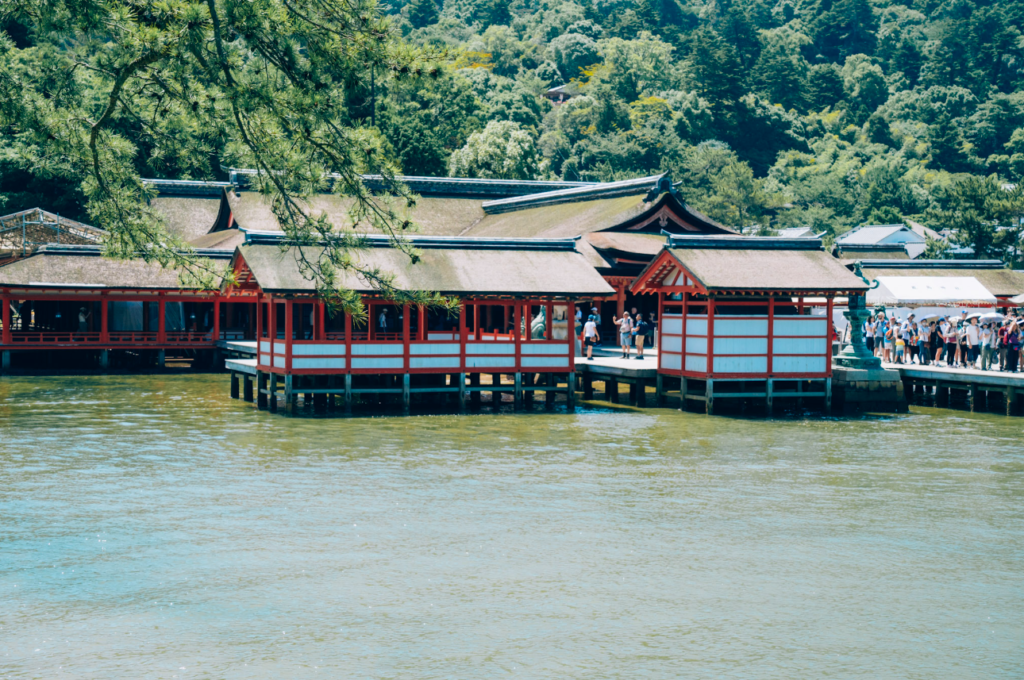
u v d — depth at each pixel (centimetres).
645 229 6359
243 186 7331
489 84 17300
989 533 2111
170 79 2731
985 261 6481
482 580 1767
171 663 1396
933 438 3322
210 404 4169
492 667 1393
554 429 3466
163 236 2923
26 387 4869
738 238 3966
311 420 3653
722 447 3112
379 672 1373
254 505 2295
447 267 3859
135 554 1905
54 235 6912
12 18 2636
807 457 2952
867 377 3962
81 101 2938
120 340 5828
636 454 2977
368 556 1905
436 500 2359
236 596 1673
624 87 19438
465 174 10581
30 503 2298
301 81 2672
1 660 1400
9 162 8075
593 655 1438
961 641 1508
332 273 2947
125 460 2830
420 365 3831
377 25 2667
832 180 16888
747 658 1435
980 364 4481
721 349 3778
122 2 2506
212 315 6500
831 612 1625
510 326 5691
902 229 14138
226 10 2452
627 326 4703
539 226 6900
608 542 2014
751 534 2084
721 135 19425
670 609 1630
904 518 2231
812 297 4247
